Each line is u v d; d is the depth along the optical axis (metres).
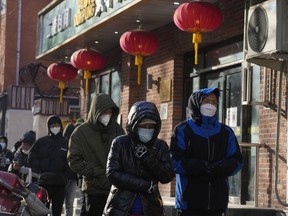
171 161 7.19
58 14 19.14
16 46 35.34
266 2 10.02
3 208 8.26
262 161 11.85
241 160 7.79
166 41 15.92
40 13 21.03
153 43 14.50
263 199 11.78
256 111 12.49
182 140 7.69
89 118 8.96
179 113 15.48
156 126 6.98
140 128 6.93
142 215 6.95
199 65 14.87
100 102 8.88
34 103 28.14
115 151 7.05
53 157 12.17
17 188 8.40
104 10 15.38
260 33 10.08
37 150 12.23
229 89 13.77
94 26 16.00
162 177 7.01
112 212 6.95
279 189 11.33
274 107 11.56
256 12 10.19
